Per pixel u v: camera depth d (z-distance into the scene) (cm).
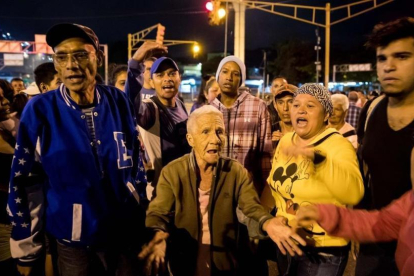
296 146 227
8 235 297
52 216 221
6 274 300
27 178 218
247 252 265
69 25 212
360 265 245
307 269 248
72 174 216
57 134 216
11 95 403
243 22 1588
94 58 223
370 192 248
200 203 254
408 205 189
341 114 478
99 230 221
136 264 241
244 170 258
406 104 212
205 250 253
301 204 243
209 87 586
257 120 371
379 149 223
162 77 367
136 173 252
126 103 246
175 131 368
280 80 569
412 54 202
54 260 235
